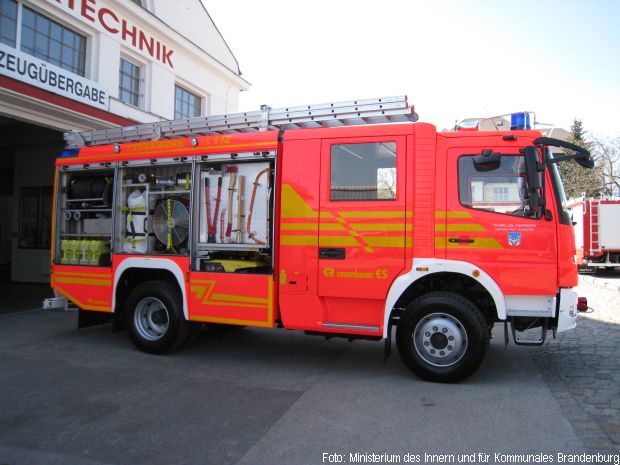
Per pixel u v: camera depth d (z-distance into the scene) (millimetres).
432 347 5059
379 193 5211
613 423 3939
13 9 9438
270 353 6500
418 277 5000
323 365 5891
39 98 9508
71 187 7031
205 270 6027
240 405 4477
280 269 5516
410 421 4051
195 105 15422
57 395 4770
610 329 7820
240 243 5836
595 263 17812
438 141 5145
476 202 5008
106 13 11406
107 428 3957
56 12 10188
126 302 6496
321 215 5359
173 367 5801
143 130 6789
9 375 5453
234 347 6840
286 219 5496
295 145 5527
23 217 13945
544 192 4895
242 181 5875
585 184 34500
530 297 4895
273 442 3674
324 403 4516
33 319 8969
